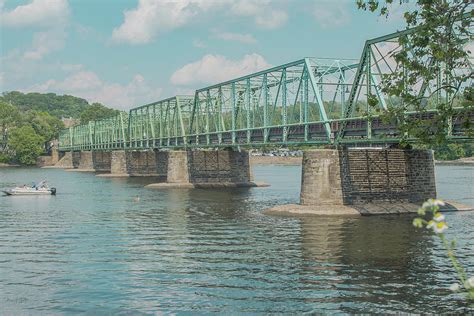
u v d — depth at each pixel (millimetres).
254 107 79312
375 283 26672
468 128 18938
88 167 187125
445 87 18109
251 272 29344
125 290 26344
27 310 23516
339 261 31422
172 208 60812
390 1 17484
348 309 22891
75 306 23984
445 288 25703
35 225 48594
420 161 53969
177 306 23734
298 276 28266
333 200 52031
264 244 37062
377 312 22453
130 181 115562
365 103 53969
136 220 51094
